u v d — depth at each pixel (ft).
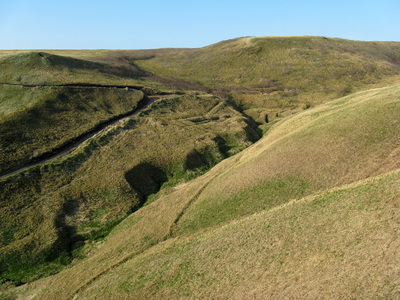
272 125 244.01
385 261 55.16
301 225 80.89
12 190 139.44
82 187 150.10
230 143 211.82
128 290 84.33
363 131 117.70
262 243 80.53
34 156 161.68
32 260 114.01
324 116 153.89
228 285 70.59
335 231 71.97
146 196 156.87
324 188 101.55
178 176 171.83
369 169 99.25
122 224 132.98
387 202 73.41
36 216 130.52
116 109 226.17
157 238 113.19
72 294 93.66
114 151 178.29
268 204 106.83
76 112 207.92
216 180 142.61
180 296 74.13
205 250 88.84
